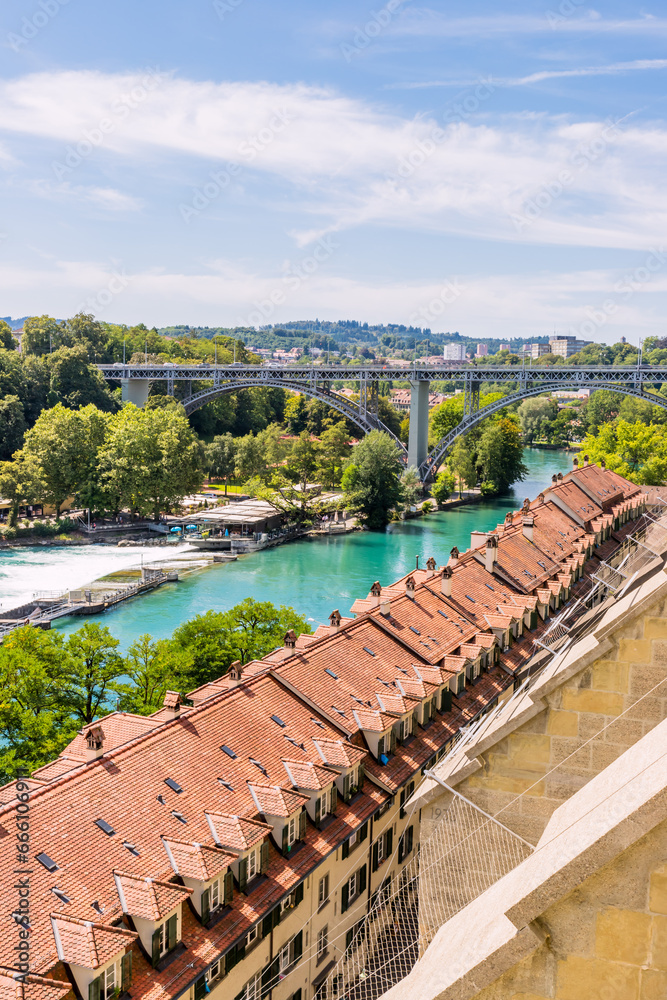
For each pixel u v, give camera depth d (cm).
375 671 4944
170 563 14612
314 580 13450
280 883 3478
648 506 10444
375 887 4347
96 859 3017
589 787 825
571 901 675
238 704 4169
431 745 4803
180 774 3581
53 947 2639
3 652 5625
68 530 16725
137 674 6244
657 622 2094
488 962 690
